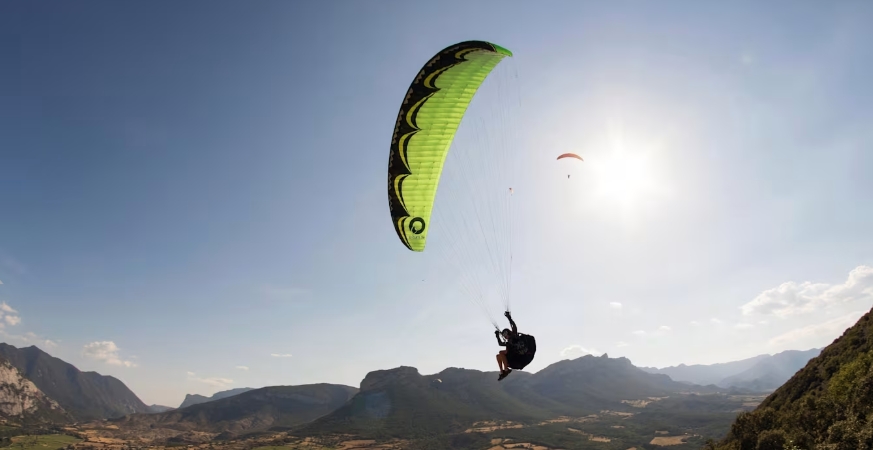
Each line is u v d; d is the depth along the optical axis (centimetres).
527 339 1287
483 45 1335
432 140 1488
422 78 1384
